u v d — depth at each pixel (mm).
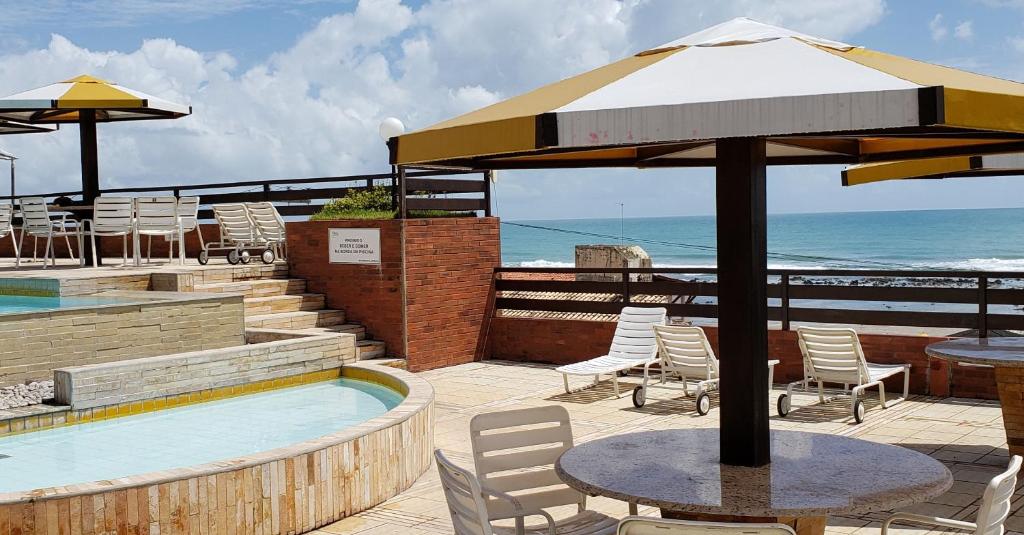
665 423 10312
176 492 6148
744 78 3982
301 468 6770
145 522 6035
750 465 4566
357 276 14375
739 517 4379
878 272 11984
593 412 10969
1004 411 7961
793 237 80750
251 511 6488
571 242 82438
